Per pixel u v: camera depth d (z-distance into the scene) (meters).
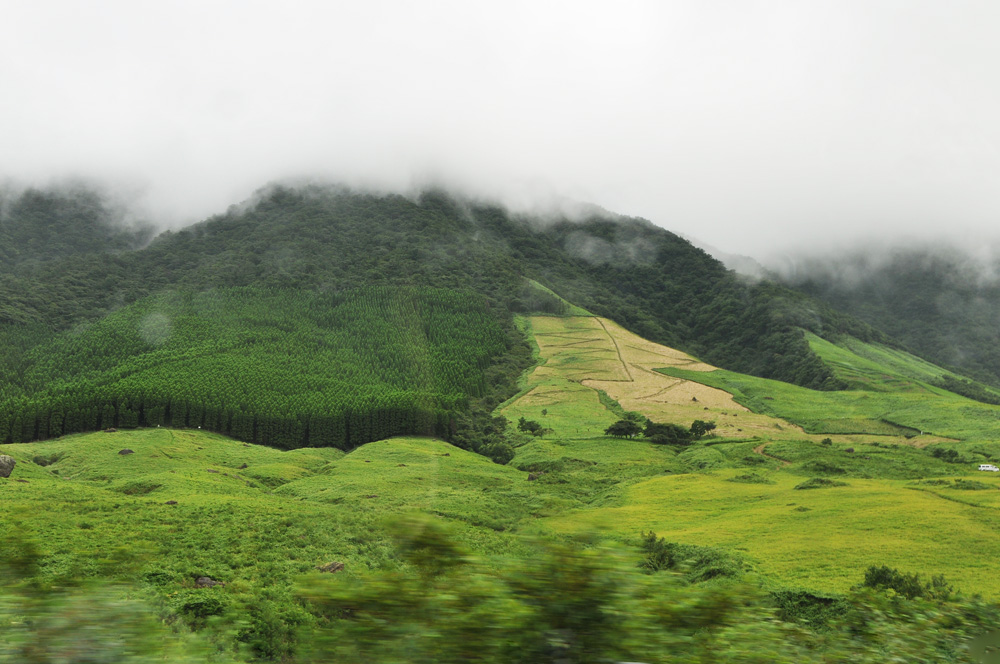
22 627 3.47
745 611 5.01
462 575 4.05
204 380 150.75
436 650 3.74
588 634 3.91
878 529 56.12
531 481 102.31
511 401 181.25
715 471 106.25
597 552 4.20
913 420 166.38
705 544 53.78
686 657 4.18
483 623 3.79
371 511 55.88
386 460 98.94
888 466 117.50
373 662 3.71
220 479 92.06
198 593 16.97
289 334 160.88
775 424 165.25
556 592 3.96
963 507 65.19
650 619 4.04
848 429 159.38
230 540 42.69
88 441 120.88
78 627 3.55
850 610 7.54
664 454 132.75
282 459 115.38
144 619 3.84
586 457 127.44
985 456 127.25
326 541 41.50
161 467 102.25
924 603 7.63
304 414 126.50
